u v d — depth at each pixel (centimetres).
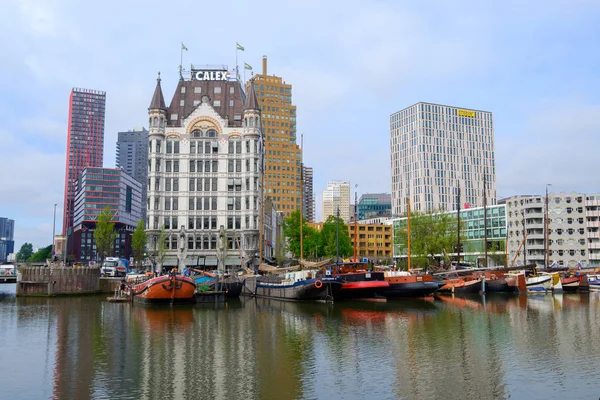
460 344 3656
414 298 7706
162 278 6656
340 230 14162
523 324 4666
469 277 9175
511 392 2486
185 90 12294
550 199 15688
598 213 15312
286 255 14738
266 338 3938
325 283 6881
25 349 3569
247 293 8544
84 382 2688
